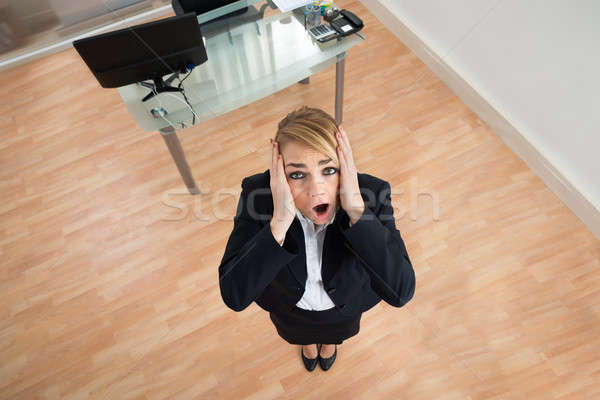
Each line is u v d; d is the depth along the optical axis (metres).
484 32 1.94
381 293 0.96
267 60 1.72
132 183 2.06
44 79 2.48
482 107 2.08
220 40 1.81
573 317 1.66
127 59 1.47
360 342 1.65
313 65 1.71
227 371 1.63
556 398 1.52
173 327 1.71
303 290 1.01
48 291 1.82
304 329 1.21
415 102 2.15
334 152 0.77
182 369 1.64
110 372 1.65
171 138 1.71
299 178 0.80
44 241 1.94
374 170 1.98
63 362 1.67
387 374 1.60
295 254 0.93
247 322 1.71
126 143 2.19
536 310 1.67
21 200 2.06
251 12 1.87
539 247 1.80
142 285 1.81
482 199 1.91
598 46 1.54
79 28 2.56
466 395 1.55
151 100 1.63
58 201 2.04
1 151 2.22
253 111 2.11
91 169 2.12
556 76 1.74
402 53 2.31
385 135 2.05
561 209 1.89
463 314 1.67
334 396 1.58
